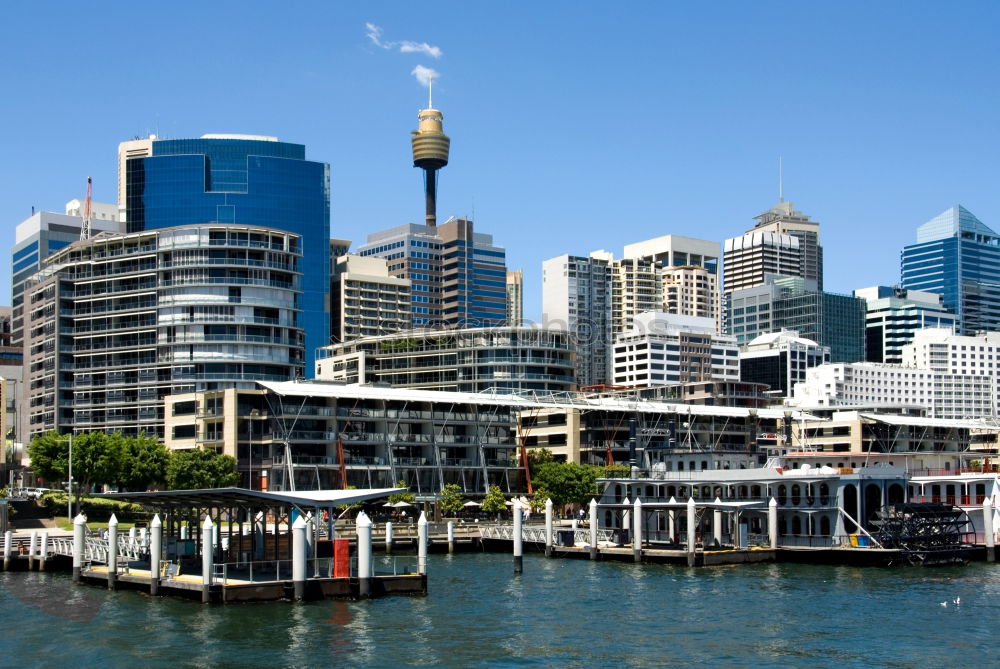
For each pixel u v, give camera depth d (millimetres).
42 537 116750
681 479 144000
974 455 172875
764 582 108250
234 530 137500
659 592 101875
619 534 138375
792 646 78125
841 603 95188
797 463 159250
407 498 175625
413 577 99125
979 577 111438
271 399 194625
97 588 101688
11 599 96250
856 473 130750
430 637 80562
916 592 101125
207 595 91750
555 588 104500
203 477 175875
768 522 134625
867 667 72188
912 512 123938
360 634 81312
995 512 131375
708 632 82875
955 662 73438
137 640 79188
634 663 73188
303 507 105875
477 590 102875
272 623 84750
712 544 128625
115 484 186375
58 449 177750
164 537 123625
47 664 73188
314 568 99938
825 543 128375
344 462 191875
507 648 77375
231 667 72062
